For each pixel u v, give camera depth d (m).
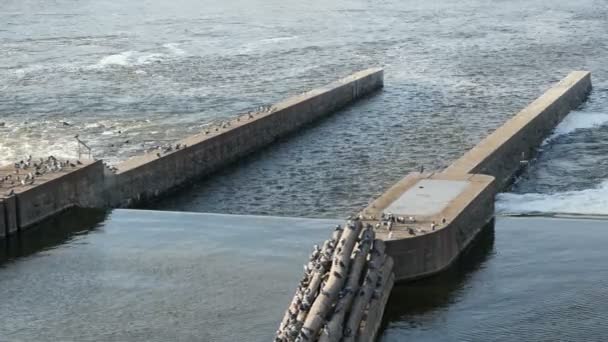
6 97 73.75
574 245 37.62
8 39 107.75
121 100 72.69
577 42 101.62
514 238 38.66
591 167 52.84
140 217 42.50
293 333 26.72
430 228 34.69
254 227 40.66
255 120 58.06
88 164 44.56
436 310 32.06
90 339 30.44
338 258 29.50
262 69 86.88
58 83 79.81
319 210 46.41
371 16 129.25
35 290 34.31
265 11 136.25
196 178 52.09
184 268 35.94
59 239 39.53
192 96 74.38
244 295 33.41
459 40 104.31
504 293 33.28
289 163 55.06
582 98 72.25
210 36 109.38
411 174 42.94
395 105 70.88
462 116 66.44
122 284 34.66
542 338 30.06
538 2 145.38
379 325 30.66
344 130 63.06
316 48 99.38
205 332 30.72
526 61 89.69
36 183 41.66
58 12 138.12
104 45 102.31
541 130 58.81
